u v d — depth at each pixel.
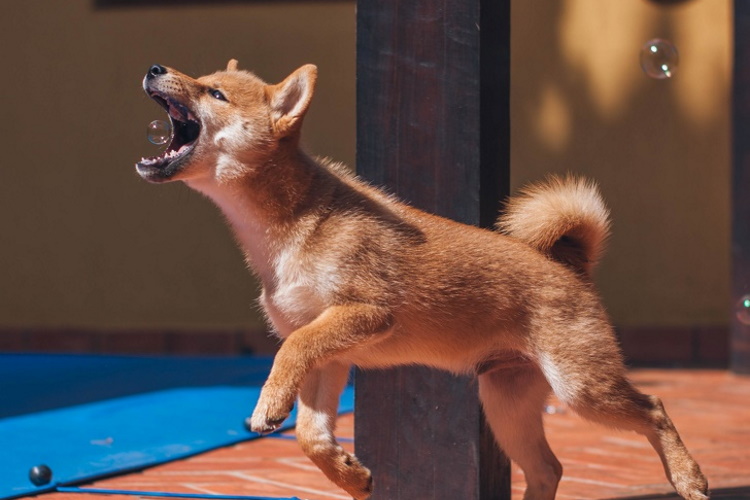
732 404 11.29
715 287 14.96
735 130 13.66
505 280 6.36
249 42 15.02
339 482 6.05
